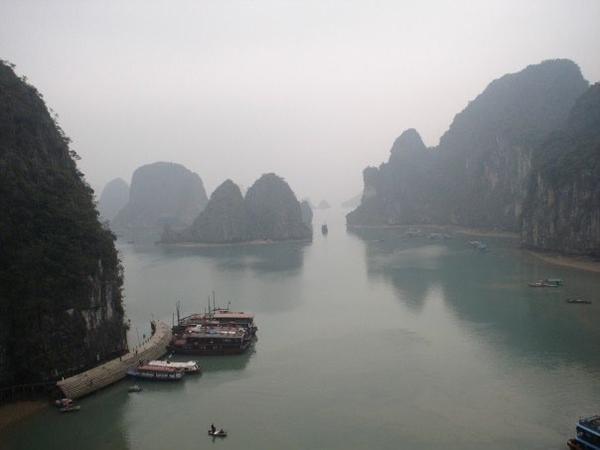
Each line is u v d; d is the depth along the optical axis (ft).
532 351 246.68
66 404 193.26
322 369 231.71
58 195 239.09
